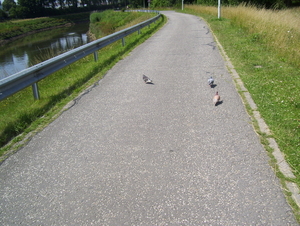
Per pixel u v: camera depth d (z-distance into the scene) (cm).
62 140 452
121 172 359
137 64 920
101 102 604
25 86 572
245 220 271
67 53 767
